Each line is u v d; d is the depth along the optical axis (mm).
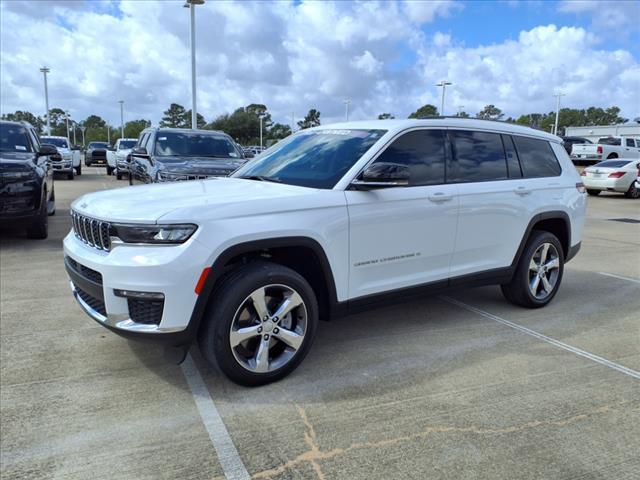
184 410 3174
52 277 6148
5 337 4262
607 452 2812
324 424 3041
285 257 3770
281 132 90312
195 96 23219
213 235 3168
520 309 5285
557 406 3291
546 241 5195
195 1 22047
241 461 2689
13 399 3264
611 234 10500
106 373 3645
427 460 2717
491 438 2924
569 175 5508
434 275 4352
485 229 4621
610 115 118250
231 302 3240
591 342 4406
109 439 2859
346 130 4438
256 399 3320
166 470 2605
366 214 3805
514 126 5102
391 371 3760
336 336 4453
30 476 2545
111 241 3225
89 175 26188
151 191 3807
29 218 7770
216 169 8523
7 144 8438
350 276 3816
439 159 4363
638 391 3514
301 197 3561
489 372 3771
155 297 3082
